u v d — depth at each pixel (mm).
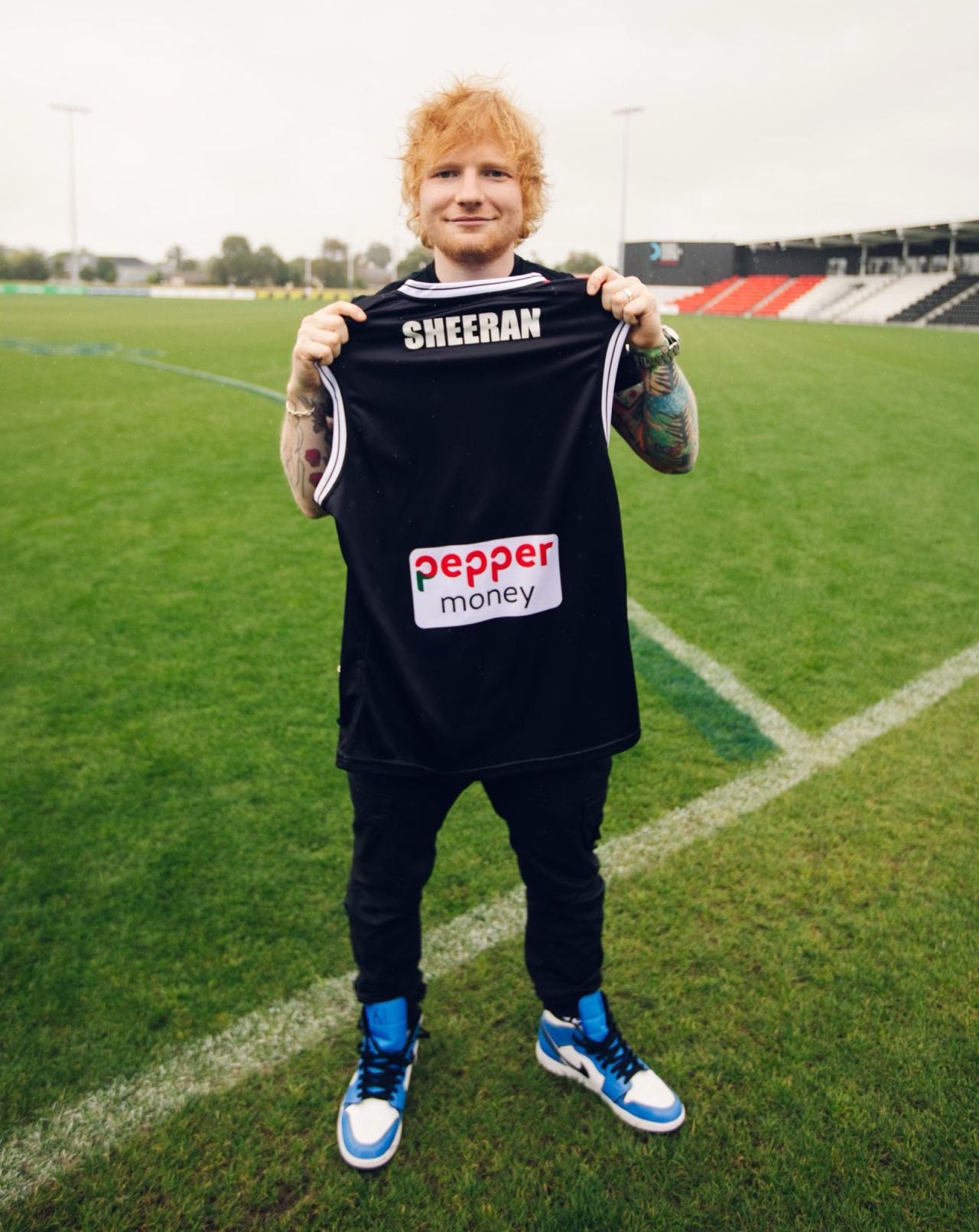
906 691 3193
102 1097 1674
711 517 5312
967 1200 1443
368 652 1415
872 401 9594
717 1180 1492
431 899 2180
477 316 1316
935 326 30531
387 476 1360
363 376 1333
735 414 8711
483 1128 1602
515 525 1384
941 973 1908
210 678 3342
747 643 3596
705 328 24797
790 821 2457
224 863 2320
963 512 5418
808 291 40969
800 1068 1690
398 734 1433
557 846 1512
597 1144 1564
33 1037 1796
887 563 4539
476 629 1406
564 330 1342
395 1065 1611
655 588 4191
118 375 11156
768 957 1968
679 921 2086
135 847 2379
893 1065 1688
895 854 2307
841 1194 1459
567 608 1417
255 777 2707
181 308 33594
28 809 2539
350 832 2455
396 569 1381
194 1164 1550
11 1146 1582
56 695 3201
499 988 1918
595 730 1467
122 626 3797
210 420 8203
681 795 2584
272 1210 1470
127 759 2801
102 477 6133
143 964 1985
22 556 4621
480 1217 1446
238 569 4484
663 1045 1750
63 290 55094
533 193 1403
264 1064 1744
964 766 2715
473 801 2570
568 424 1367
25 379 10539
